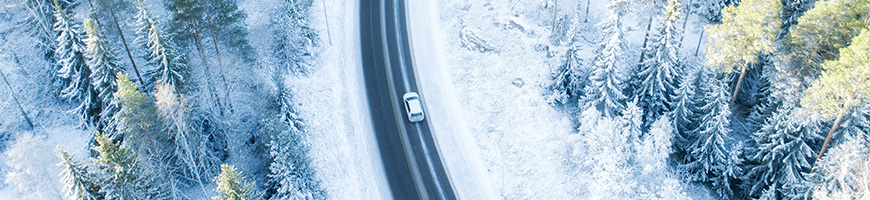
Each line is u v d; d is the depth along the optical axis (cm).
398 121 3781
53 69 3578
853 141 2758
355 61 4259
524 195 3344
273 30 4225
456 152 3594
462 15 4606
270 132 3206
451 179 3416
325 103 3900
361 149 3606
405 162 3512
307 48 4150
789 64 3291
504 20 4516
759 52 3766
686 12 4362
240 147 3372
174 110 2848
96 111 3406
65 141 3497
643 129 3731
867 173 2655
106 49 2959
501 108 3884
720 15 4572
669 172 3544
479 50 4306
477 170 3484
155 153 3034
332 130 3712
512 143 3656
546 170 3478
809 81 3241
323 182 3384
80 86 3309
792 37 3216
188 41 3634
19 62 3809
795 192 3164
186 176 3306
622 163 3359
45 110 3625
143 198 2681
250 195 2744
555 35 4294
